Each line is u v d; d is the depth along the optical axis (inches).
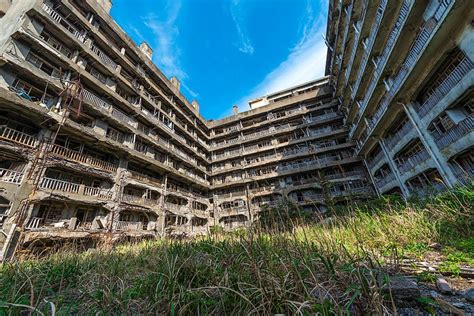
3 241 408.8
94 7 742.5
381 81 653.9
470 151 439.8
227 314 71.9
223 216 1188.5
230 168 1321.4
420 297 74.1
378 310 56.7
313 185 1046.4
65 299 97.2
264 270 85.0
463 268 98.2
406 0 482.0
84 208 617.3
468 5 373.7
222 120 1507.1
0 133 474.6
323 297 64.2
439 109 482.9
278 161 1223.5
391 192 786.2
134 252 208.5
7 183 443.2
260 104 1536.7
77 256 184.5
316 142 1187.3
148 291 94.0
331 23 946.7
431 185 476.1
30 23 553.0
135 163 864.9
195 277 98.4
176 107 1195.3
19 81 517.3
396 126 713.6
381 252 118.1
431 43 442.0
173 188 1087.0
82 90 622.8
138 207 773.3
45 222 517.0
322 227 180.9
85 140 650.8
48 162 522.6
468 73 402.6
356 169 1038.4
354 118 981.8
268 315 62.7
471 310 68.6
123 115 797.2
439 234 160.1
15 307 76.5
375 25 619.2
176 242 170.6
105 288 96.2
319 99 1273.4
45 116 524.7
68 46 657.6
